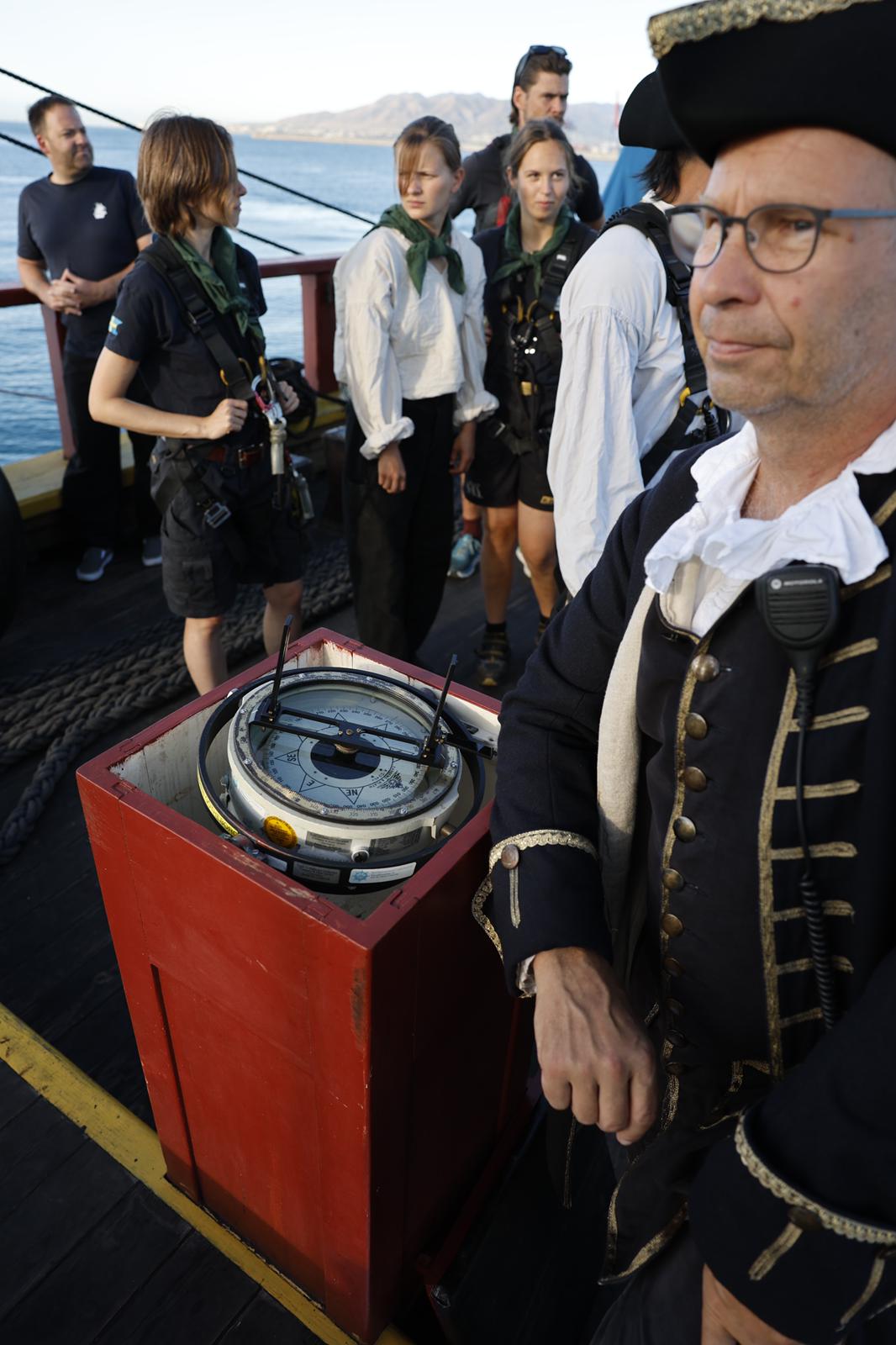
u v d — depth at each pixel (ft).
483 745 4.25
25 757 8.59
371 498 8.63
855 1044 2.38
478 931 3.93
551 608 10.12
